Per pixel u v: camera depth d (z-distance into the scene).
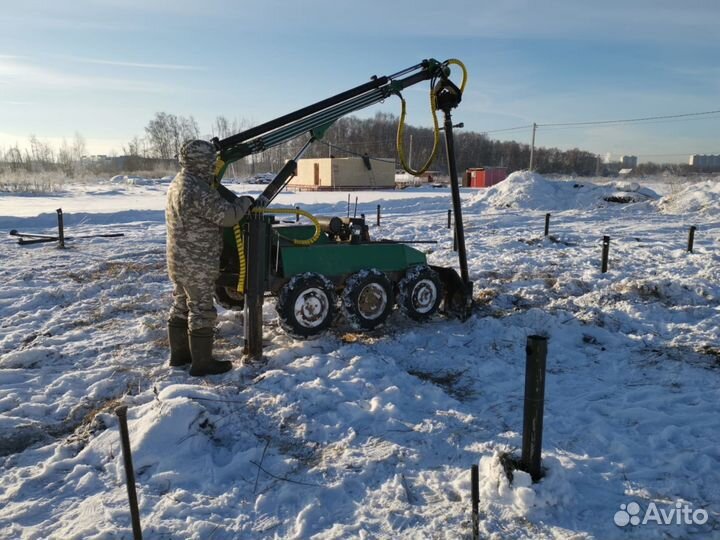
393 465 3.80
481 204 27.38
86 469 3.75
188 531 3.13
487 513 3.23
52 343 6.30
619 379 5.40
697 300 8.09
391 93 6.50
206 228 5.07
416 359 5.90
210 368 5.30
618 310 7.53
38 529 3.15
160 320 7.11
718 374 5.34
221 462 3.92
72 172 65.00
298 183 51.47
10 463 3.90
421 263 7.00
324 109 6.22
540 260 11.67
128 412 4.38
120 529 3.11
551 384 5.28
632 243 14.41
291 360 5.70
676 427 4.27
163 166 80.69
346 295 6.12
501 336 6.48
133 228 18.00
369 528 3.16
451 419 4.44
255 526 3.21
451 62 6.77
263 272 5.55
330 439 4.16
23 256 12.14
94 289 8.95
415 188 49.53
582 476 3.60
